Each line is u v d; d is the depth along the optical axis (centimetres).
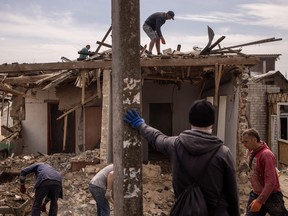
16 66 1015
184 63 975
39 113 1383
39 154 1341
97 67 994
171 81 1336
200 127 255
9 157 1221
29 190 870
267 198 457
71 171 1003
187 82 1364
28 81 1138
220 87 1164
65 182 915
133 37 285
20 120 1384
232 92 1049
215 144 248
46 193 622
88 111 1287
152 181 942
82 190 865
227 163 244
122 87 284
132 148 285
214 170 242
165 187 916
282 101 1709
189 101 1378
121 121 285
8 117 1545
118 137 289
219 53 1028
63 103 1202
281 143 1666
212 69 1010
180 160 248
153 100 1379
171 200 853
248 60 979
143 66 979
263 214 487
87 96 1184
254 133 478
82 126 1326
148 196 850
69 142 1384
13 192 843
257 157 475
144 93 1378
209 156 243
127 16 283
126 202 285
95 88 1181
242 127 1004
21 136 1388
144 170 968
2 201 782
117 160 291
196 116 254
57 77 1112
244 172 989
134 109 285
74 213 757
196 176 243
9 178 1040
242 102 1011
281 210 469
